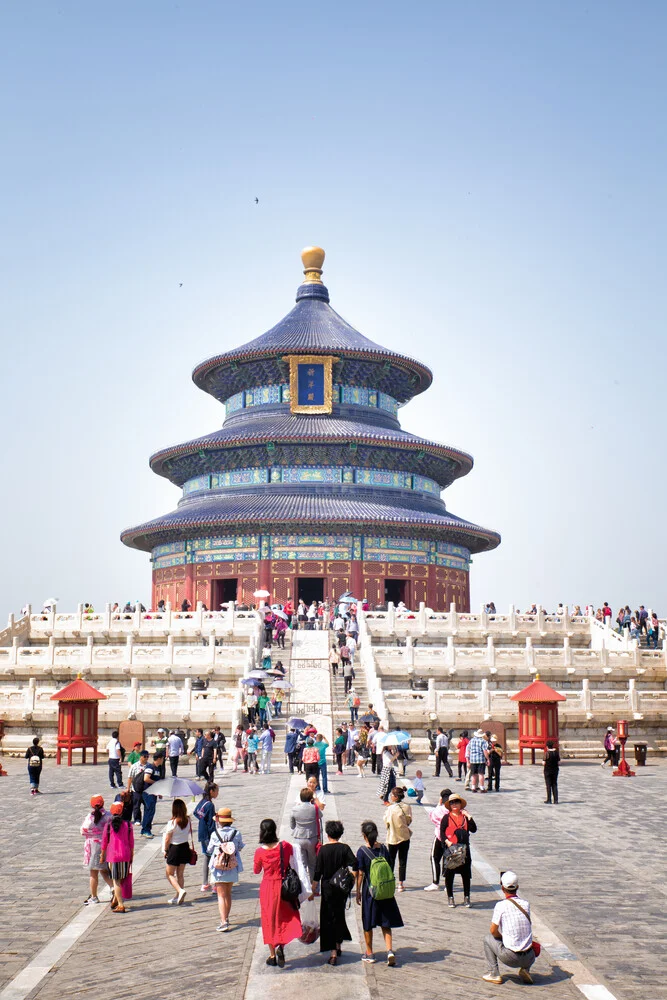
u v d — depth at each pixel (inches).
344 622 2933.1
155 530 4055.1
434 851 1060.5
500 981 770.2
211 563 4005.9
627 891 1060.5
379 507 3946.9
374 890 800.9
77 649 2613.2
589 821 1492.4
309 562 3902.6
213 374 4554.6
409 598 3988.7
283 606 3629.4
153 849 1316.4
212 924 916.0
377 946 848.3
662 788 1861.5
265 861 796.0
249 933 876.6
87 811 1577.3
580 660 2620.6
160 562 4247.0
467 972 789.9
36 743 1774.1
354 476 4136.3
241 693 2277.3
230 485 4192.9
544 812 1576.0
